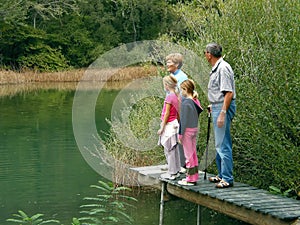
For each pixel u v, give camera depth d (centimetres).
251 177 726
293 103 590
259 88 634
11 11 3575
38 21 4144
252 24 762
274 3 742
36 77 3438
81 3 4181
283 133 618
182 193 580
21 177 927
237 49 752
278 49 622
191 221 688
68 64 3994
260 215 480
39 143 1241
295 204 496
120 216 706
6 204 773
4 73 3328
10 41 3691
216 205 530
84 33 4059
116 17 4319
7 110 1930
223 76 530
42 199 794
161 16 4188
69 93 2606
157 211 730
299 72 600
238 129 681
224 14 808
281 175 610
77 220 551
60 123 1552
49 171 964
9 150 1167
